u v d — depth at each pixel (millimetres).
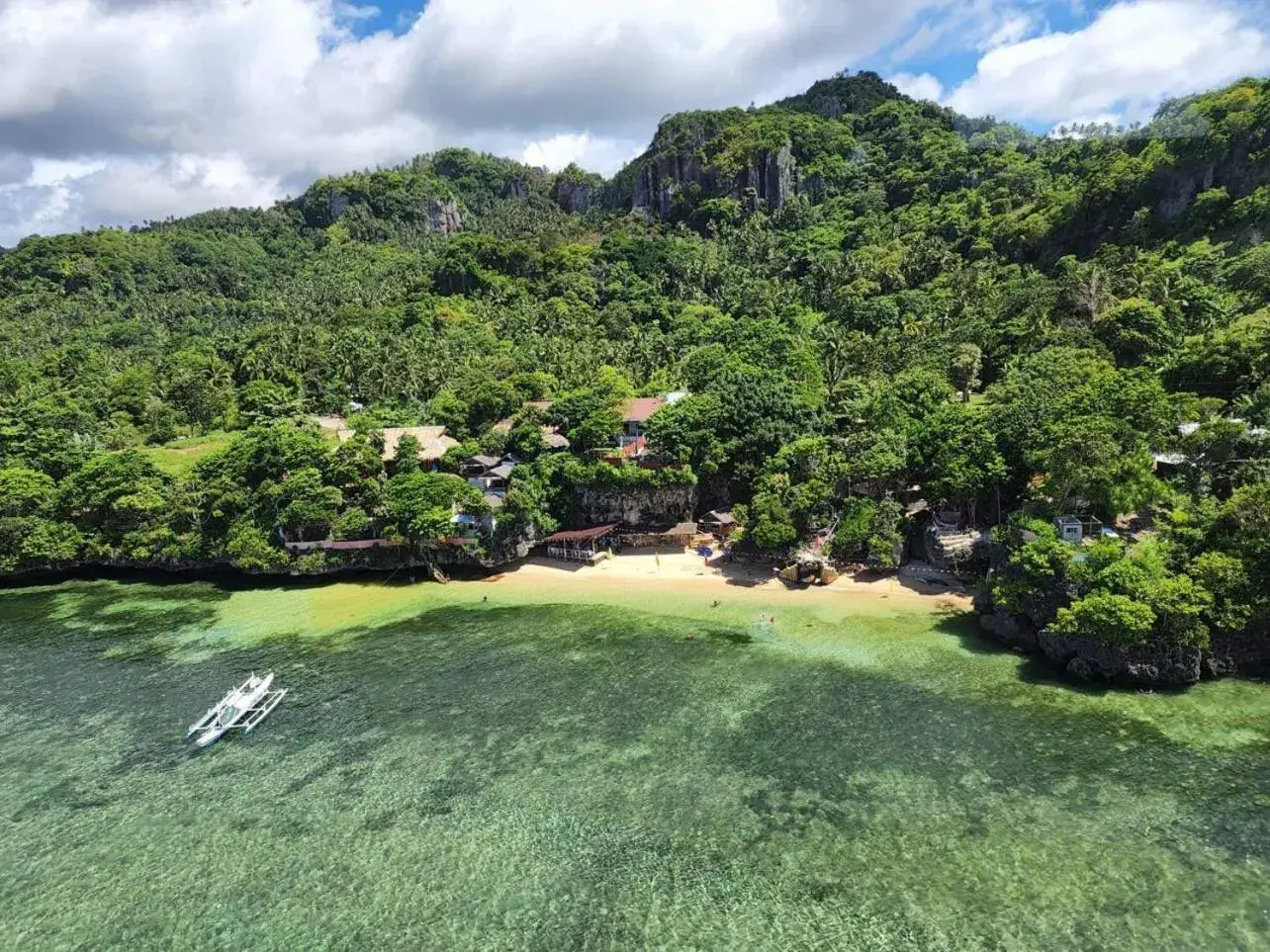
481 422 112562
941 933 31906
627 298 191625
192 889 37156
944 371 103625
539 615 69500
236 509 87438
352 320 182750
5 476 91500
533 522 84875
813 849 37062
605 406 101375
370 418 115062
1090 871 34531
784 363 114438
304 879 37312
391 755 47438
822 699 50875
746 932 32688
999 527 62656
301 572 83000
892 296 144250
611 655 59906
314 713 53406
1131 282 105688
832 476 77062
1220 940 30578
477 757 46625
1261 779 39531
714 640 61469
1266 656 49375
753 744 46094
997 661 54219
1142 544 53875
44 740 51688
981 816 38531
